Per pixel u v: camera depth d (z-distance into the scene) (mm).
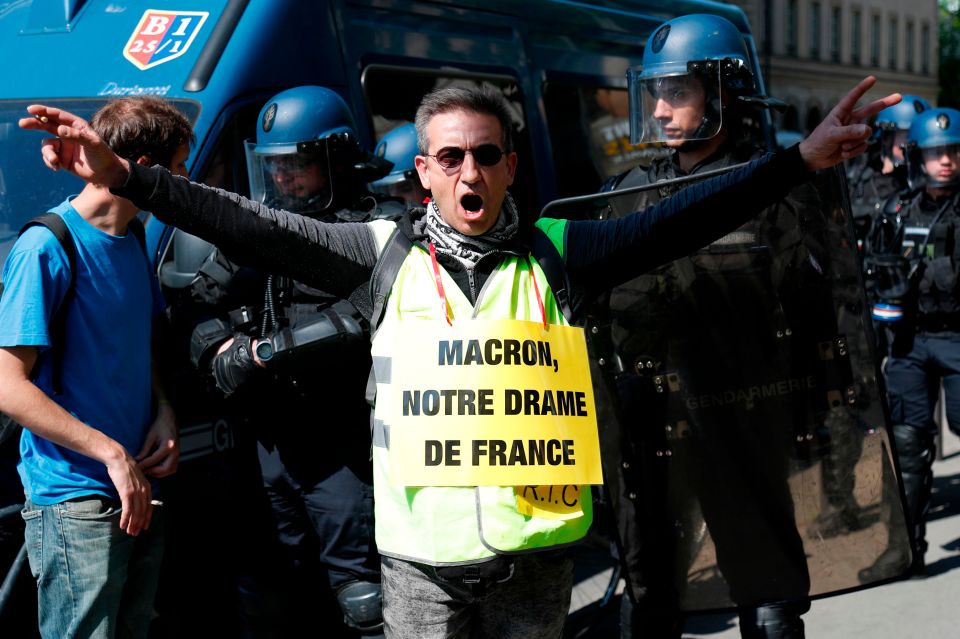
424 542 2268
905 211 5004
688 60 3221
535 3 5555
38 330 2639
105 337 2785
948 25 58250
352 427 3199
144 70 3846
